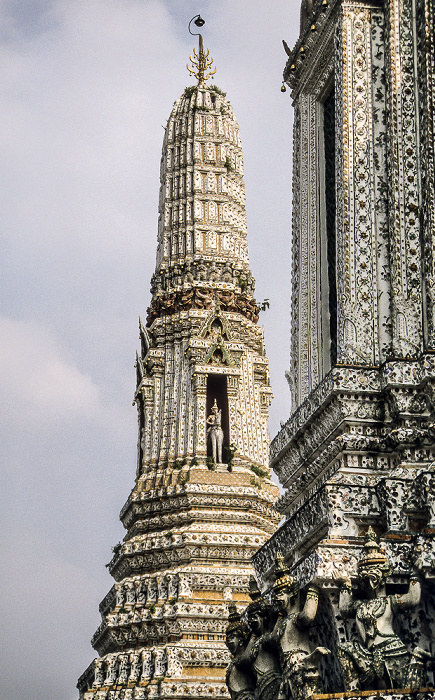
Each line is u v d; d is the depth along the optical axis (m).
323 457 27.14
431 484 23.72
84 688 55.41
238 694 27.19
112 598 53.25
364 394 26.39
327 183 31.86
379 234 27.81
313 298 31.05
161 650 47.81
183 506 52.25
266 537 51.47
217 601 49.38
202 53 64.25
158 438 55.38
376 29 29.36
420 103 28.16
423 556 22.83
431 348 25.97
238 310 57.50
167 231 59.75
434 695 21.78
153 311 58.25
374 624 22.62
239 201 61.06
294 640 24.50
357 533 24.44
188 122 61.88
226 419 55.38
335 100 29.47
